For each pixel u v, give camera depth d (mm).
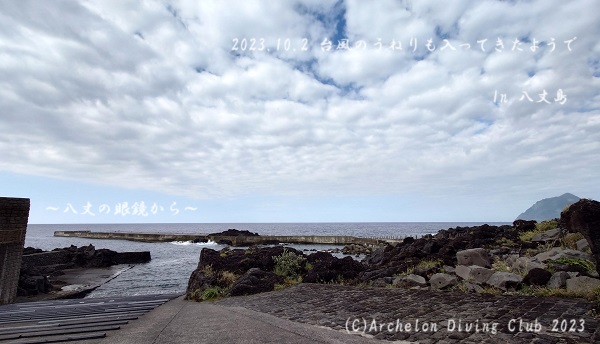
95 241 112375
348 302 9250
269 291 14047
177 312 9773
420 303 8008
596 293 6574
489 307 6887
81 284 30844
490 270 9320
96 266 45719
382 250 20266
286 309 9359
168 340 5609
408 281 10703
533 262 9461
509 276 8461
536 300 7023
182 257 59531
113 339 5781
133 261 50688
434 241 16125
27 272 25922
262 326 6676
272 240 89312
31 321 8539
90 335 6098
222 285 15922
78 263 45969
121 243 102438
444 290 9148
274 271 17422
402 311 7453
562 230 12320
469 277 9523
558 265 8766
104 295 26594
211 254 21109
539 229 14727
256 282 14844
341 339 5539
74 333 6508
